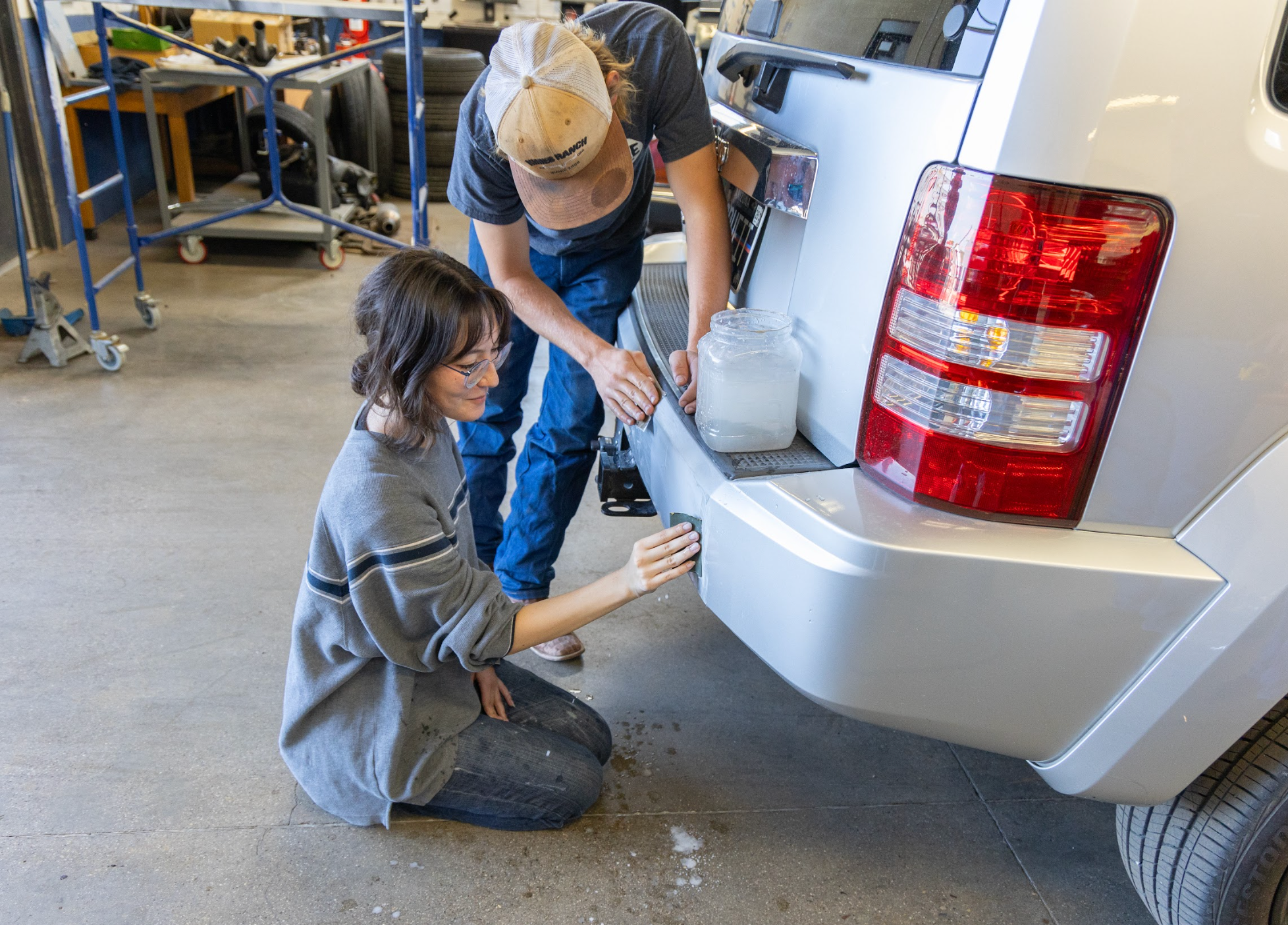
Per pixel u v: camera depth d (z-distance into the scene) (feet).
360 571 4.42
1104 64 3.27
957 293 3.62
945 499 3.88
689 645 7.25
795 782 5.97
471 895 5.03
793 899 5.12
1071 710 4.04
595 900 5.04
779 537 4.00
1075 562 3.73
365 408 4.51
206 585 7.45
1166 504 3.83
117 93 16.11
